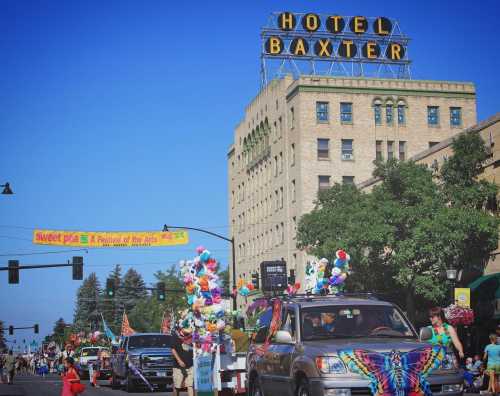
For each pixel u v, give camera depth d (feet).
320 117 243.60
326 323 45.88
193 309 70.23
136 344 108.27
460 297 106.42
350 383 40.34
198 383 70.95
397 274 136.56
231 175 329.31
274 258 265.54
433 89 251.80
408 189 134.72
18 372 321.93
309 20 252.83
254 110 290.76
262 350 50.93
